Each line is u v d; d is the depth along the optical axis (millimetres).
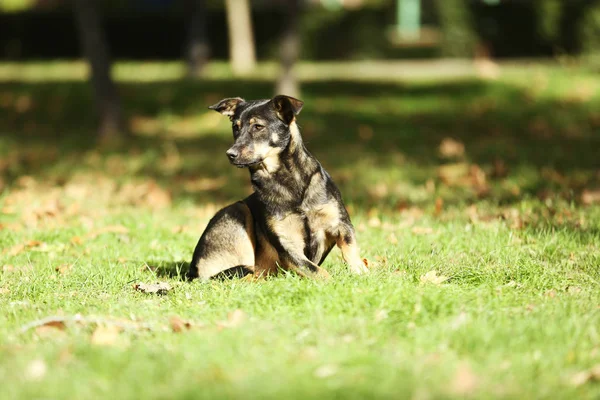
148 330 6871
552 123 24719
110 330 6555
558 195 13883
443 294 7324
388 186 16562
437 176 17469
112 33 53094
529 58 43750
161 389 5328
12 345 6367
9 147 22828
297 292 7512
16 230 12734
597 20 39469
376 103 28875
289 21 29031
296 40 29172
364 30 50000
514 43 44156
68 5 56094
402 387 5254
